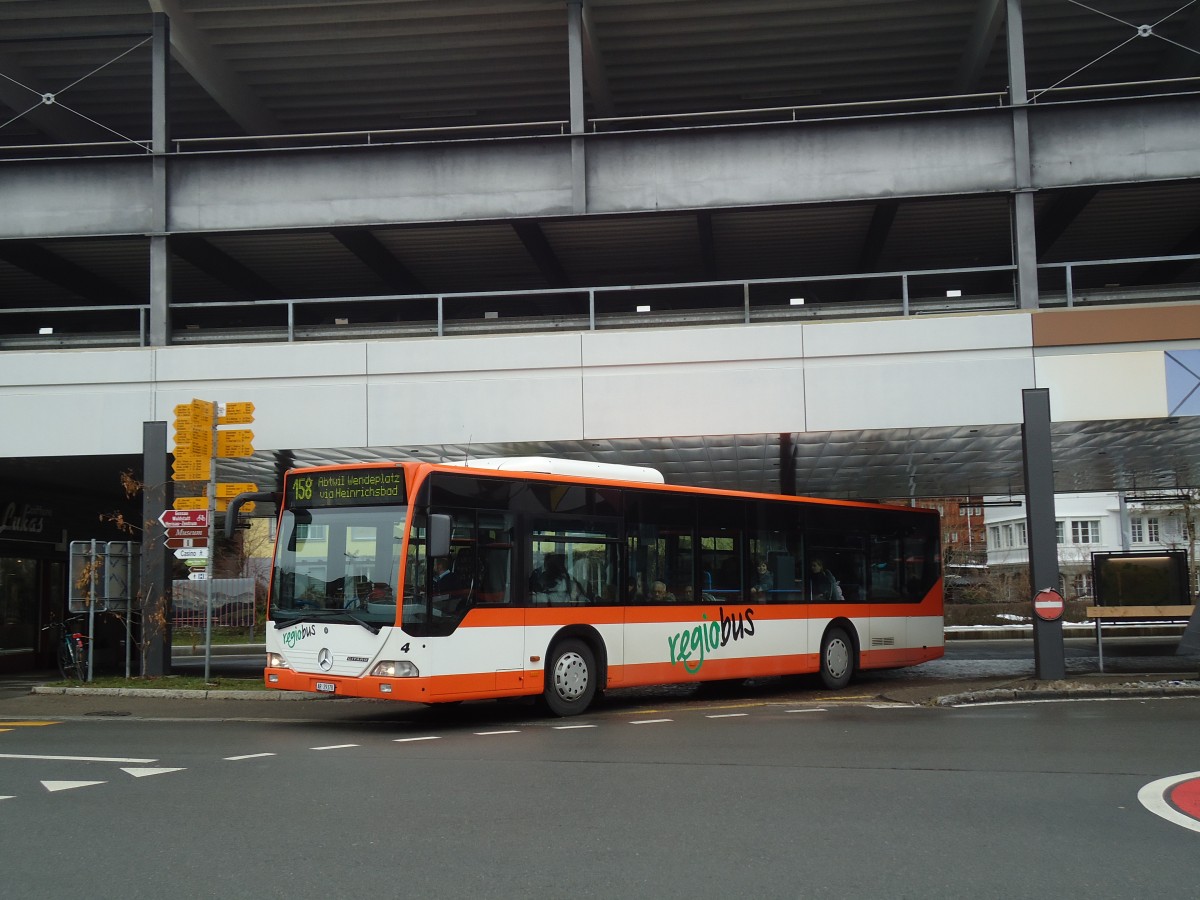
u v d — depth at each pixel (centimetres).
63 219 1927
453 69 2164
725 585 1620
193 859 629
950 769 916
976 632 3356
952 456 2133
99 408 1833
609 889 559
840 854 627
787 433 1753
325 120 2362
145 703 1616
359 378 1800
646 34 2056
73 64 2147
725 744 1085
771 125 1850
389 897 548
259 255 2275
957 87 2245
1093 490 3016
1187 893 549
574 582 1422
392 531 1269
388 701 1628
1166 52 2136
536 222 1989
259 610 3859
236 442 1717
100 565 1872
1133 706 1430
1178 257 1739
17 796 838
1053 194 1955
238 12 1973
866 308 1855
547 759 997
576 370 1773
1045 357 1705
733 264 2425
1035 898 541
